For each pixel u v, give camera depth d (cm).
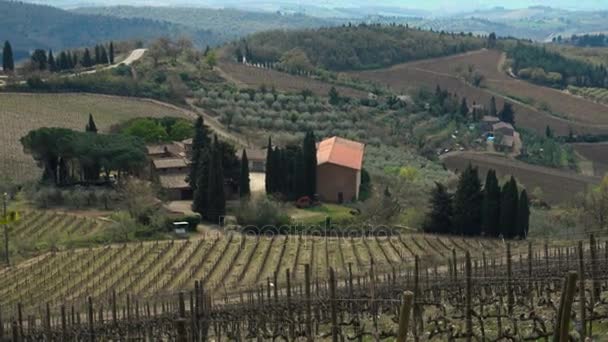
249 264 8388
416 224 10638
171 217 10175
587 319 3591
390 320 4741
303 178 11900
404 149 17475
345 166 12175
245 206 10631
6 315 6384
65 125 15700
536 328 3638
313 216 11044
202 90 19538
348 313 5028
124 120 16162
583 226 9988
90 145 11525
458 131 19225
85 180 11925
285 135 16638
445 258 8231
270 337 4506
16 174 12562
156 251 8862
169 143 14700
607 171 16512
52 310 6675
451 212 10356
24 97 17188
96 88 18375
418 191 12594
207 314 4762
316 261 8475
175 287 7319
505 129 19288
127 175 11719
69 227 9931
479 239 9769
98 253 8731
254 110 18450
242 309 5297
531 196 13525
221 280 7606
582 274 3403
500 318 3872
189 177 11875
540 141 18875
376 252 8912
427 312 4825
